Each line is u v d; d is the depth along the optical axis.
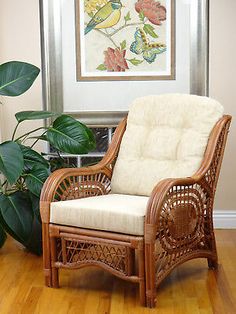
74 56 3.82
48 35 3.80
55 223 2.71
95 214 2.56
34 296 2.62
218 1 3.75
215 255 2.99
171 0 3.77
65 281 2.85
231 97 3.81
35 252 3.28
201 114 2.96
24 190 3.36
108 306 2.49
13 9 3.79
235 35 3.77
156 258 2.52
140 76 3.82
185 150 2.93
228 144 3.84
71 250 2.70
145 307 2.47
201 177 2.76
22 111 3.52
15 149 3.03
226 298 2.56
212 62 3.79
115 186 3.11
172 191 2.57
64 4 3.79
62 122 3.24
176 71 3.81
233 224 3.90
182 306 2.47
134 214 2.45
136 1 3.78
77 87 3.84
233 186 3.88
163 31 3.79
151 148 3.07
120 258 2.54
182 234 2.68
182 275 2.91
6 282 2.82
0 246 3.30
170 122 3.07
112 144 3.22
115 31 3.80
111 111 3.84
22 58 3.83
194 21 3.76
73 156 3.95
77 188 2.96
